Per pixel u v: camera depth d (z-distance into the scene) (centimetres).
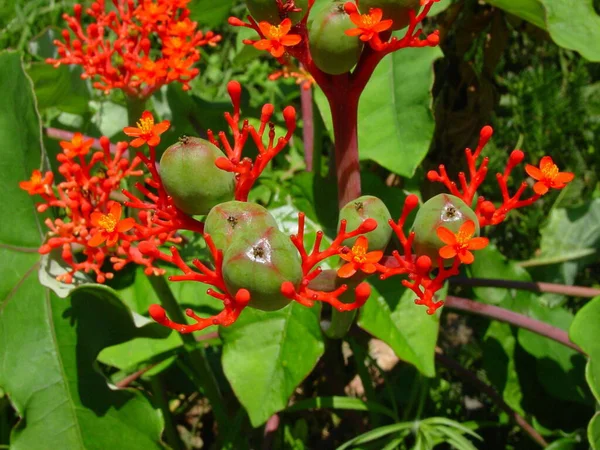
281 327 27
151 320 25
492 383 33
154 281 28
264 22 17
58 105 38
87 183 23
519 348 33
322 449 35
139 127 18
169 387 35
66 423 26
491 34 34
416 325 27
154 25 26
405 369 36
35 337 27
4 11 53
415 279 17
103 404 27
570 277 36
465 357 38
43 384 26
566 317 34
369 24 17
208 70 52
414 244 18
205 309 31
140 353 30
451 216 17
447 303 30
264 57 54
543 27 30
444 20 33
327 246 30
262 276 15
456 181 36
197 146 17
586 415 32
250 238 15
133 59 26
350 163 21
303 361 27
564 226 36
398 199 31
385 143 28
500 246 42
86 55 26
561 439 29
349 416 35
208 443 37
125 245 19
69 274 23
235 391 26
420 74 29
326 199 31
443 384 35
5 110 28
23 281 27
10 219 28
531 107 43
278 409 26
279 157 41
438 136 35
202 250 33
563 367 32
